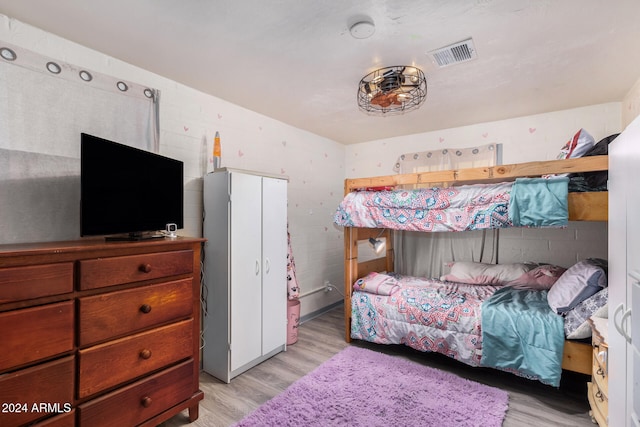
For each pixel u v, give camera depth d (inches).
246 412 73.4
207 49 73.9
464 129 137.2
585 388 84.1
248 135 115.0
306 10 59.2
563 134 116.3
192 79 90.1
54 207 68.2
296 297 123.8
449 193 97.1
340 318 144.4
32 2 57.1
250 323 93.7
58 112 68.9
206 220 93.8
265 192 100.0
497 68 82.7
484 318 86.3
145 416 60.7
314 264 148.1
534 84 92.9
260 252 97.7
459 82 91.4
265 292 99.3
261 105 111.0
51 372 48.7
